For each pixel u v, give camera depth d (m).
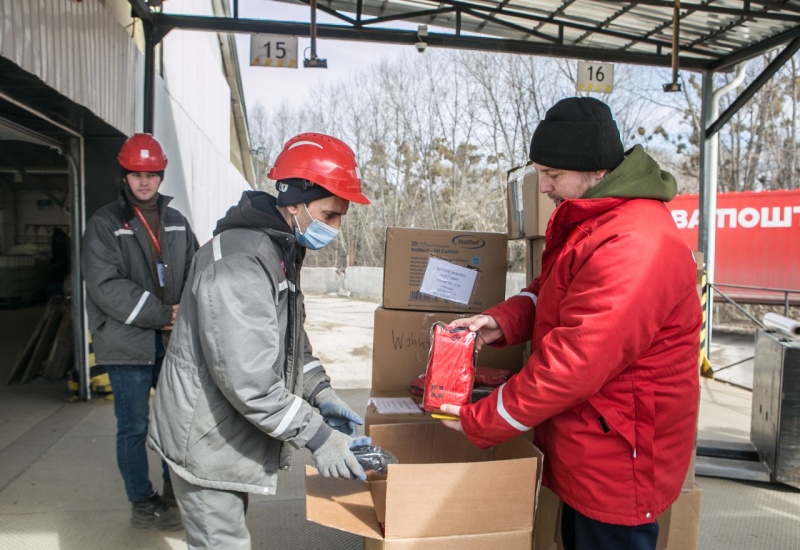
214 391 1.61
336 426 1.90
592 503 1.50
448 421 1.66
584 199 1.52
